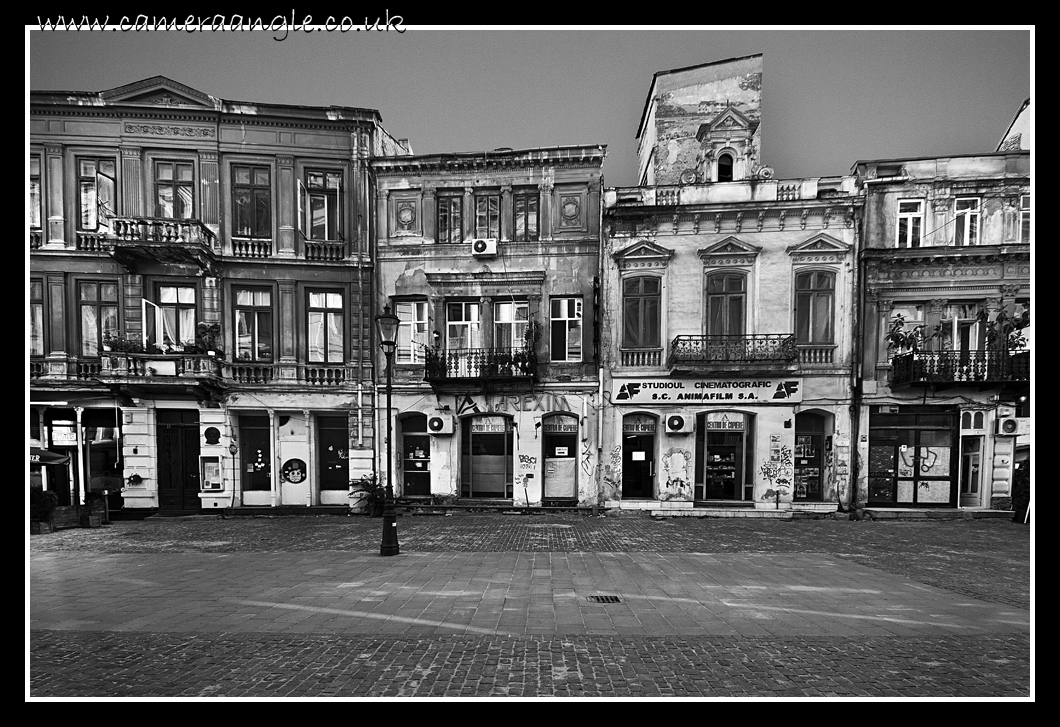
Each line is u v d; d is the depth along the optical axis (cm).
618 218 1506
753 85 1532
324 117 1554
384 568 833
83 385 1466
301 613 603
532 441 1523
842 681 434
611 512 1473
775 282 1460
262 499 1545
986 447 1409
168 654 487
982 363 1347
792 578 773
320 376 1551
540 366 1537
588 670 453
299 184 1519
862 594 689
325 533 1191
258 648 501
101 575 797
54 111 1488
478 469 1570
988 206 1408
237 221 1549
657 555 940
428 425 1536
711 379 1466
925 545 1055
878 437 1455
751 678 439
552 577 773
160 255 1442
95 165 1507
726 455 1502
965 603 652
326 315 1576
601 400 1507
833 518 1406
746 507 1446
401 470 1577
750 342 1443
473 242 1548
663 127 1608
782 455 1445
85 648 502
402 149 1783
